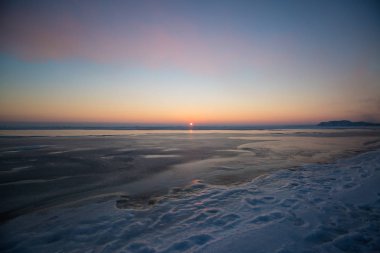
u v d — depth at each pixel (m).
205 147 18.27
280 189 5.79
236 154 13.84
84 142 23.78
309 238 3.12
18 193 6.16
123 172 8.79
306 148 16.72
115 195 5.90
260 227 3.50
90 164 10.57
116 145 20.23
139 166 10.00
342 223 3.58
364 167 8.12
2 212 4.83
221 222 3.86
